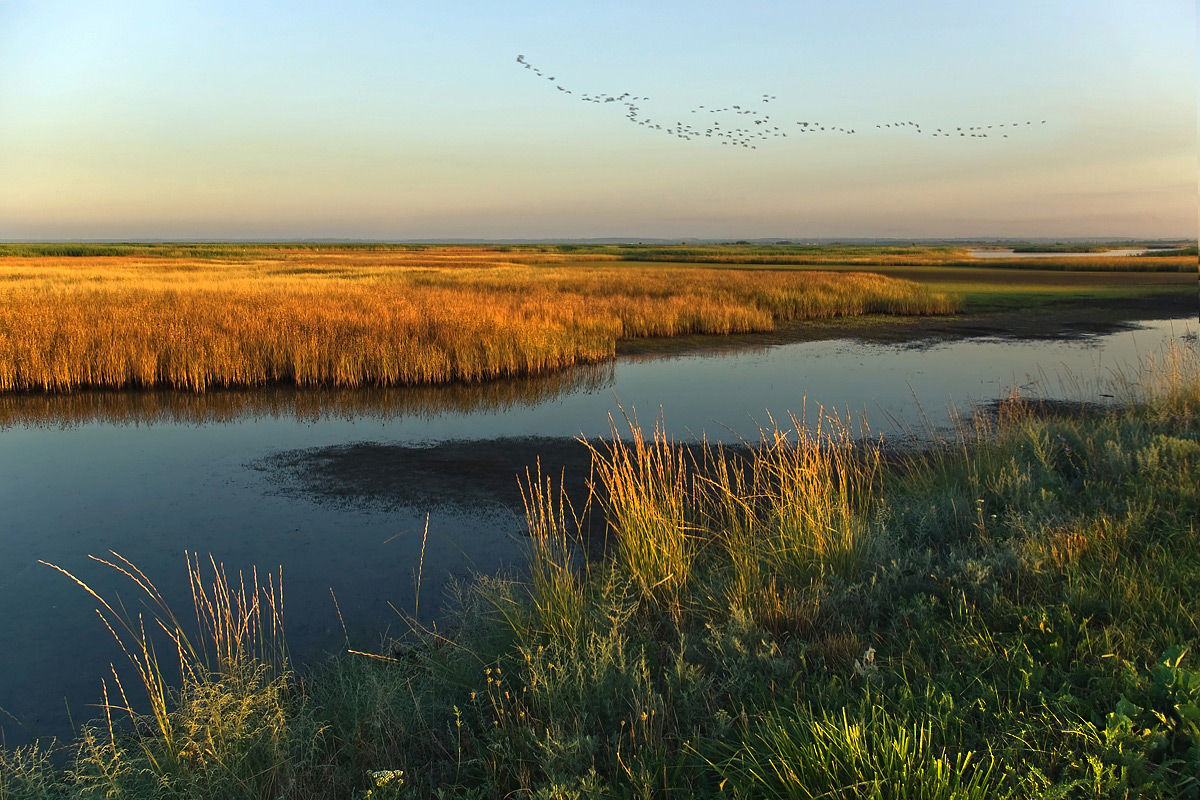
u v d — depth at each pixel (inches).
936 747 113.3
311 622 199.5
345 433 425.4
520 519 279.7
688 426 431.5
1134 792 100.7
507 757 125.8
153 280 1301.7
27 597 219.3
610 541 253.4
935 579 175.9
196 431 433.4
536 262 2896.2
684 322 899.4
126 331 584.4
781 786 109.5
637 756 121.4
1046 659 136.0
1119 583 156.7
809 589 179.9
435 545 254.5
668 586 187.9
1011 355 705.6
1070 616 145.6
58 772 139.8
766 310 1023.0
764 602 172.6
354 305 781.9
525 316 800.3
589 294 1123.3
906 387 541.3
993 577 173.0
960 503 230.1
